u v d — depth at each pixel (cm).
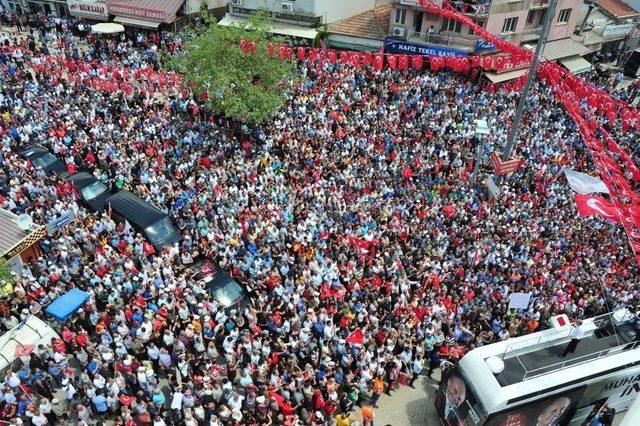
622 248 2559
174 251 2164
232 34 3081
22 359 1659
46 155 2783
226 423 1552
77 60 3784
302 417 1552
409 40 4225
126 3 4512
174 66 3288
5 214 2202
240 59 3058
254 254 2181
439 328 1911
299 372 1634
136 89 3375
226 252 2152
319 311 1900
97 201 2556
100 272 1994
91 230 2283
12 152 2747
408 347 1812
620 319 1695
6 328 1845
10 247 2042
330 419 1652
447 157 3075
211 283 2056
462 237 2412
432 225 2462
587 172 2992
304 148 2958
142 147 2870
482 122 2614
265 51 3077
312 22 4338
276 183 2664
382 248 2302
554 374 1528
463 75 4022
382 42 4297
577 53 4550
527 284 2159
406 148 3066
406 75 3888
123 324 1752
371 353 1731
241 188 2589
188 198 2469
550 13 2397
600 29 4991
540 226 2572
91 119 3038
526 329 1970
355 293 1981
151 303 1880
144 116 3167
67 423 1638
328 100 3459
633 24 4994
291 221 2455
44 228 2170
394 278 2091
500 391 1462
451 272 2227
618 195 2061
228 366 1717
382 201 2611
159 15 4381
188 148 2944
